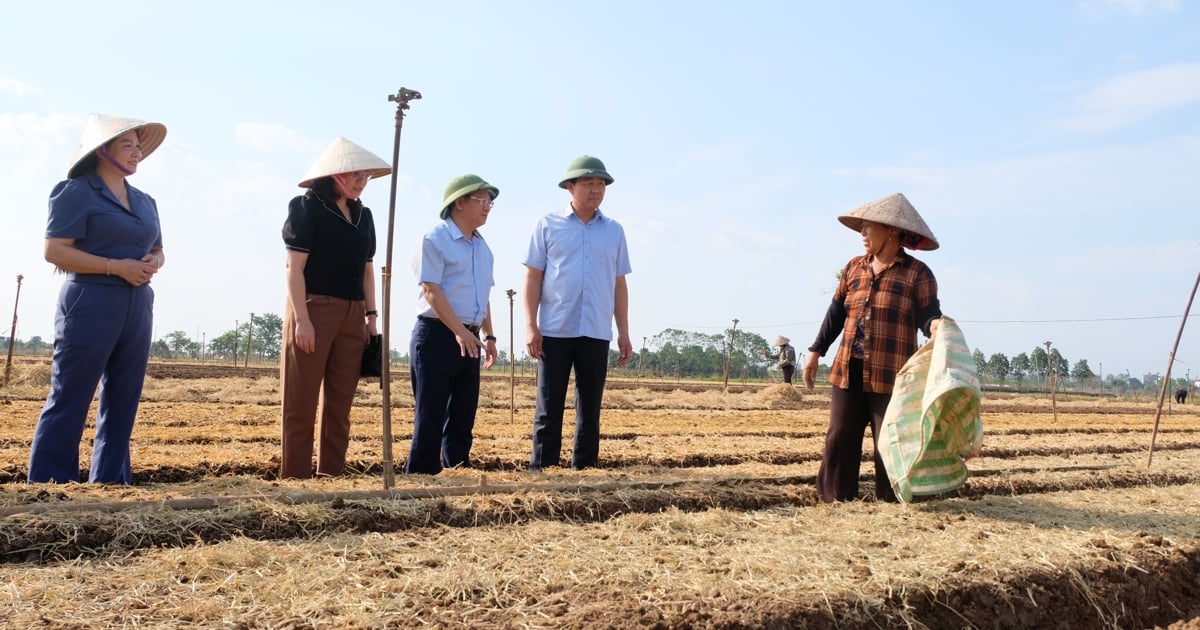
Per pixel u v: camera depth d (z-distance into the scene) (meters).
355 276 6.01
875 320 5.87
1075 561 4.35
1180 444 12.95
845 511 5.52
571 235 6.89
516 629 3.13
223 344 64.38
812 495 6.17
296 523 4.49
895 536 4.72
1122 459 9.79
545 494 5.27
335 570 3.73
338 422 6.07
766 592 3.56
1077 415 23.58
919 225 5.76
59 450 5.22
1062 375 77.69
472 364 6.56
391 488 5.15
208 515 4.38
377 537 4.35
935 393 5.30
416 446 6.32
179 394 15.27
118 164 5.29
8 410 11.49
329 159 5.79
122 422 5.50
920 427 5.50
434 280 6.24
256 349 68.31
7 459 6.66
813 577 3.80
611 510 5.32
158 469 6.38
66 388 5.21
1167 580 4.54
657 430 12.80
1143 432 16.53
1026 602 3.95
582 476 6.20
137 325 5.43
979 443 5.50
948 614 3.73
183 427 10.30
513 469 7.66
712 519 4.92
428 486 5.34
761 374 75.56
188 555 3.88
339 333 5.98
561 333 6.86
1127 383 88.88
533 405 17.09
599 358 6.95
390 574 3.71
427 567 3.85
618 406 19.08
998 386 67.44
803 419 16.86
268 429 10.24
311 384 5.88
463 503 5.01
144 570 3.71
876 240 5.93
